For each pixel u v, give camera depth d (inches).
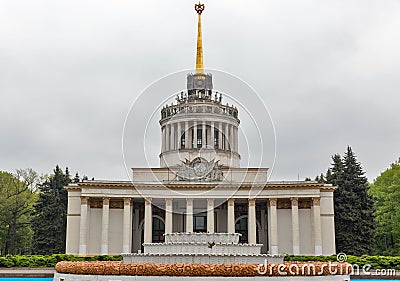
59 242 3971.5
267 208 3745.1
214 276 1279.5
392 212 4067.4
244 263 1429.6
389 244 4340.6
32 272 2456.9
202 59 2748.5
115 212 3644.2
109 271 1352.1
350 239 3698.3
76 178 4667.8
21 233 4704.7
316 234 3518.7
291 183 3575.3
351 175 3900.1
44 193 4205.2
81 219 3508.9
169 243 1585.9
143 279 1314.0
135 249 3814.0
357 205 3774.6
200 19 2864.2
